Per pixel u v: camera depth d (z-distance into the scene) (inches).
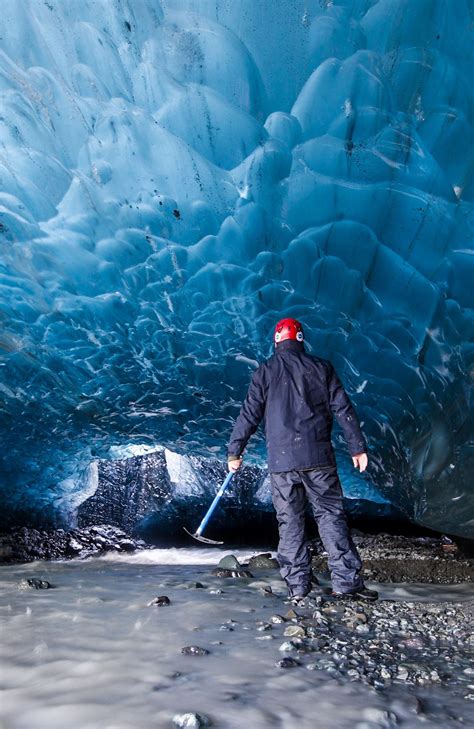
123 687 74.0
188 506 283.1
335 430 248.7
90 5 248.8
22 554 234.1
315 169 257.9
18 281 240.8
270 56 261.9
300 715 67.1
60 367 250.2
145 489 283.3
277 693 73.7
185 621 111.0
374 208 255.3
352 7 256.7
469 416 220.4
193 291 255.6
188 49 257.0
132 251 251.0
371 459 249.4
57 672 79.6
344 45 258.2
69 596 135.0
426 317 244.4
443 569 181.6
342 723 65.2
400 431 239.9
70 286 244.8
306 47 259.0
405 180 254.8
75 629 103.0
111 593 139.6
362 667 85.8
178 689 73.7
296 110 261.1
